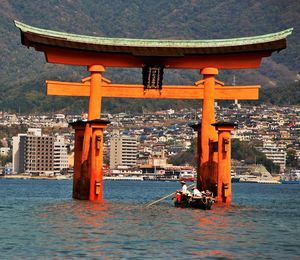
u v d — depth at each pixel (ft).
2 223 425.28
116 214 470.39
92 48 524.52
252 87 538.88
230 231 398.21
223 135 519.60
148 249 332.60
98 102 530.68
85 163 536.01
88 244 343.87
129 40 528.22
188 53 530.68
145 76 536.01
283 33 526.57
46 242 348.79
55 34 518.78
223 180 524.52
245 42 529.04
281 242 363.15
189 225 417.69
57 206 534.78
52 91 528.63
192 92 538.88
